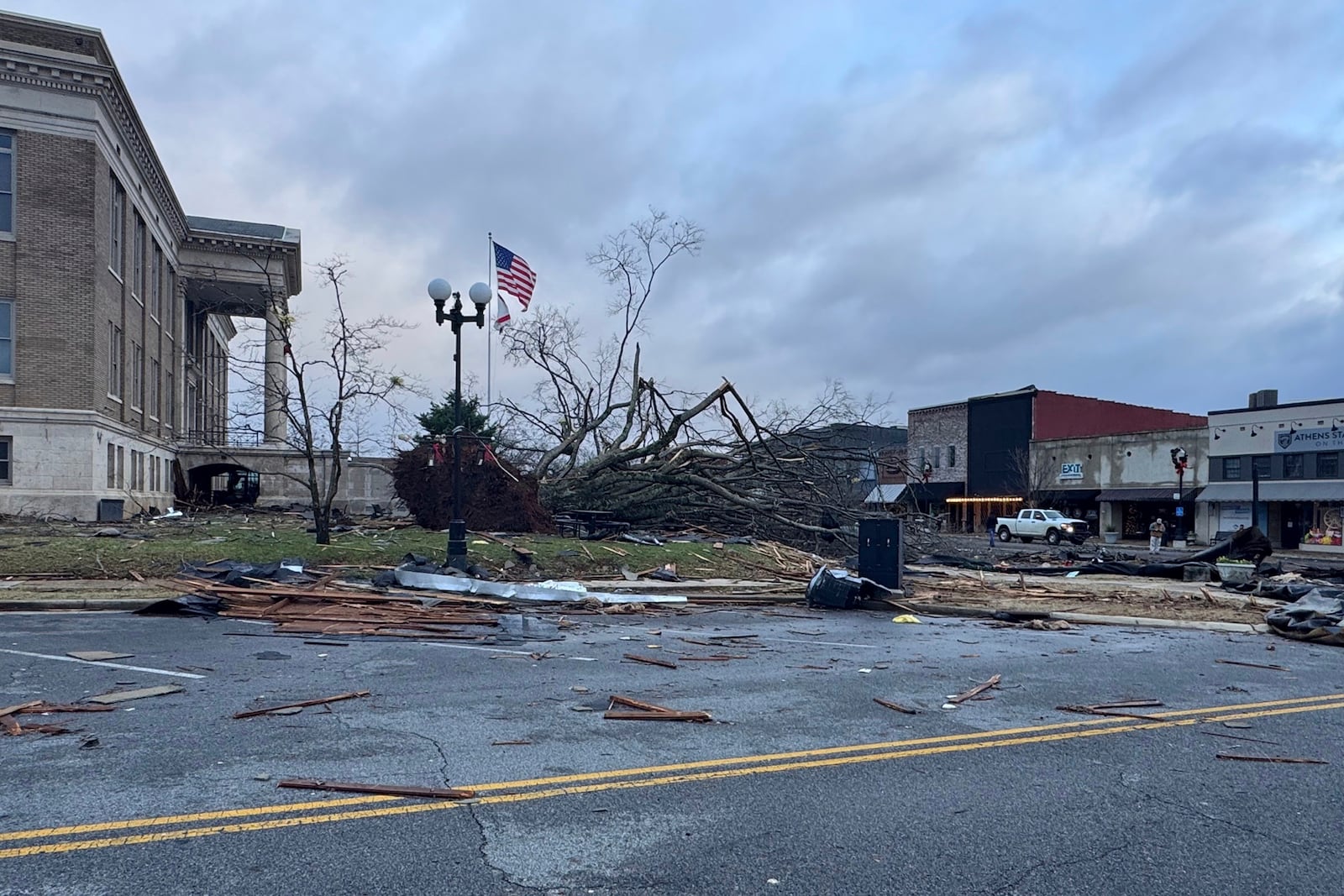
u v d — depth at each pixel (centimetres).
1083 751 664
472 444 2397
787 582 1942
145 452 3381
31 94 2675
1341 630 1275
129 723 679
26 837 450
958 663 1047
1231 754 660
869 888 418
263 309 3856
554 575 1844
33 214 2678
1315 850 475
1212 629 1461
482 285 1747
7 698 757
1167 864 453
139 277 3459
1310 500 3884
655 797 537
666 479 2523
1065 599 1825
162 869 417
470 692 819
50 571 1614
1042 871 441
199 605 1286
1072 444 5025
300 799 514
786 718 745
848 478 2711
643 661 999
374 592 1462
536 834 473
